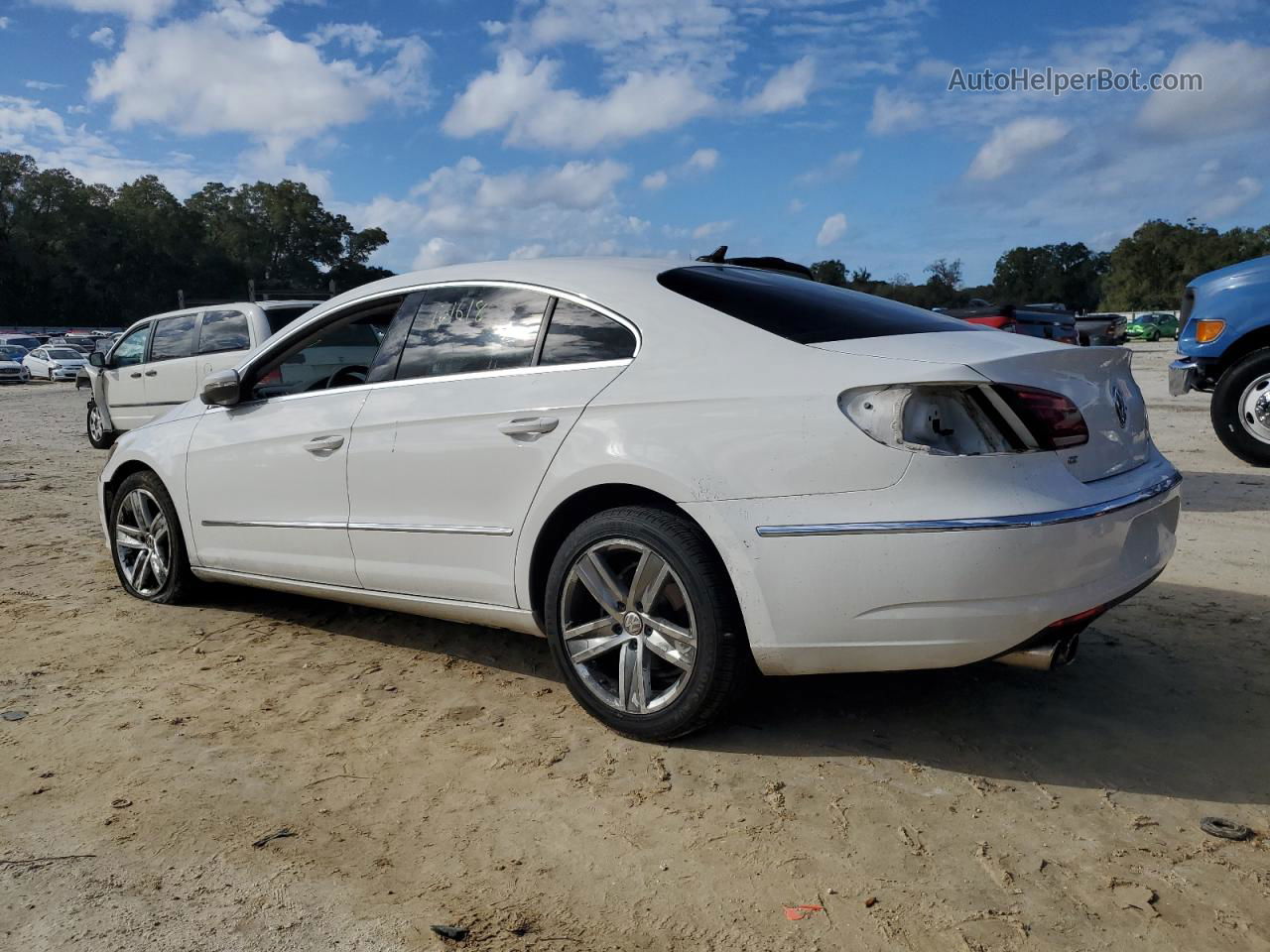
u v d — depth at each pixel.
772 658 2.78
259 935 2.07
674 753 2.95
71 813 2.59
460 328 3.57
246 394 4.29
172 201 118.81
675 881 2.28
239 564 4.23
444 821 2.56
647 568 2.94
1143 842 2.43
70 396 26.47
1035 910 2.15
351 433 3.71
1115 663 3.62
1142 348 39.69
